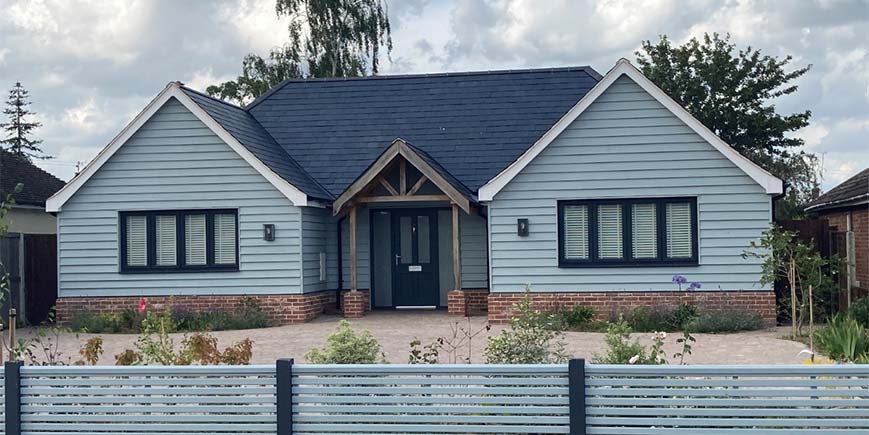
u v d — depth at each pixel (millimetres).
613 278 20891
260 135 24453
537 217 21094
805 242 21484
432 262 24375
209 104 23281
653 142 20719
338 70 43594
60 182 32875
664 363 11117
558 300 21000
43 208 29406
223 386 9266
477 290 23781
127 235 22500
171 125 22312
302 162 24750
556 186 21016
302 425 9078
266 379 9195
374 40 43531
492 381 8867
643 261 20766
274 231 22031
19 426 9477
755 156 40688
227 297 22125
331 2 43000
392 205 24297
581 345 17281
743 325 19422
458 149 24484
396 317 22609
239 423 9219
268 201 22062
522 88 25922
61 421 9438
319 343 17969
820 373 8320
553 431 8781
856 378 8312
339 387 9047
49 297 23875
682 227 20734
